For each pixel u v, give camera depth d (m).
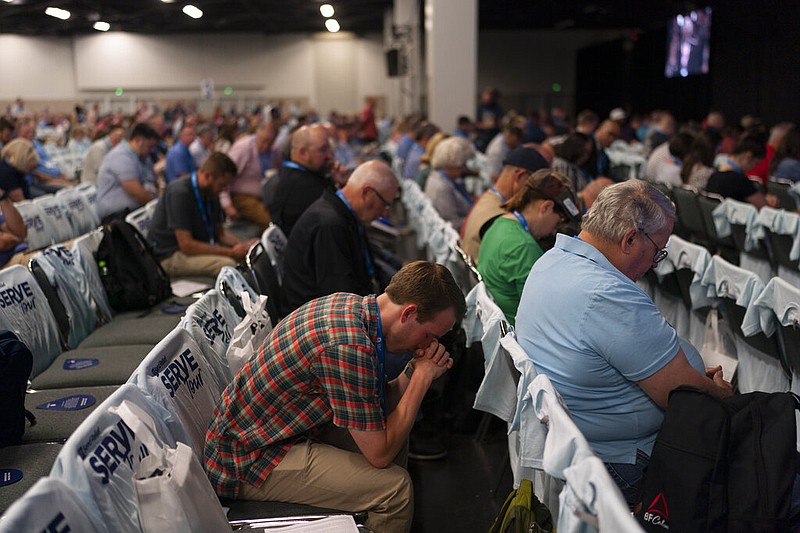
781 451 1.57
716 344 2.89
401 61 16.02
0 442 2.10
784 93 13.08
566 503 1.33
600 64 24.05
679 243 3.14
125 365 2.79
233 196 6.71
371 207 3.20
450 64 10.35
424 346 1.97
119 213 4.41
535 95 27.23
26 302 2.79
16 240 3.89
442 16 10.25
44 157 8.47
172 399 1.82
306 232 3.07
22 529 1.15
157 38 27.30
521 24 24.67
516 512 1.89
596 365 1.85
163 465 1.47
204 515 1.48
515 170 3.44
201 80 27.72
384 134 19.34
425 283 1.84
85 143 15.27
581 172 4.87
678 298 3.40
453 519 2.60
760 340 2.50
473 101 10.43
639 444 1.92
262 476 1.91
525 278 2.79
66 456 1.35
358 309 1.87
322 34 27.84
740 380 2.75
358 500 1.92
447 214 4.97
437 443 3.06
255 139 7.48
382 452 1.86
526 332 2.02
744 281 2.55
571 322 1.87
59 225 5.26
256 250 3.32
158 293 3.66
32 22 24.28
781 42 13.05
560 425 1.47
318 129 4.38
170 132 17.11
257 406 1.87
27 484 1.90
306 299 3.09
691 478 1.59
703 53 16.09
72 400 2.47
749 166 4.98
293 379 1.83
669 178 6.47
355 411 1.81
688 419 1.63
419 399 1.93
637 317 1.81
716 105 15.67
